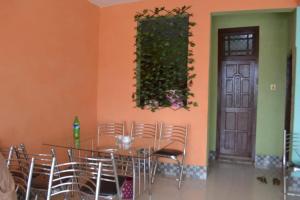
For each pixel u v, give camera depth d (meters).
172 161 4.28
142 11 4.36
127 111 4.52
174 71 4.26
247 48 5.07
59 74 3.67
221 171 4.58
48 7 3.42
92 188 2.38
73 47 3.94
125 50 4.49
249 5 3.87
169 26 4.26
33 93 3.24
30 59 3.18
